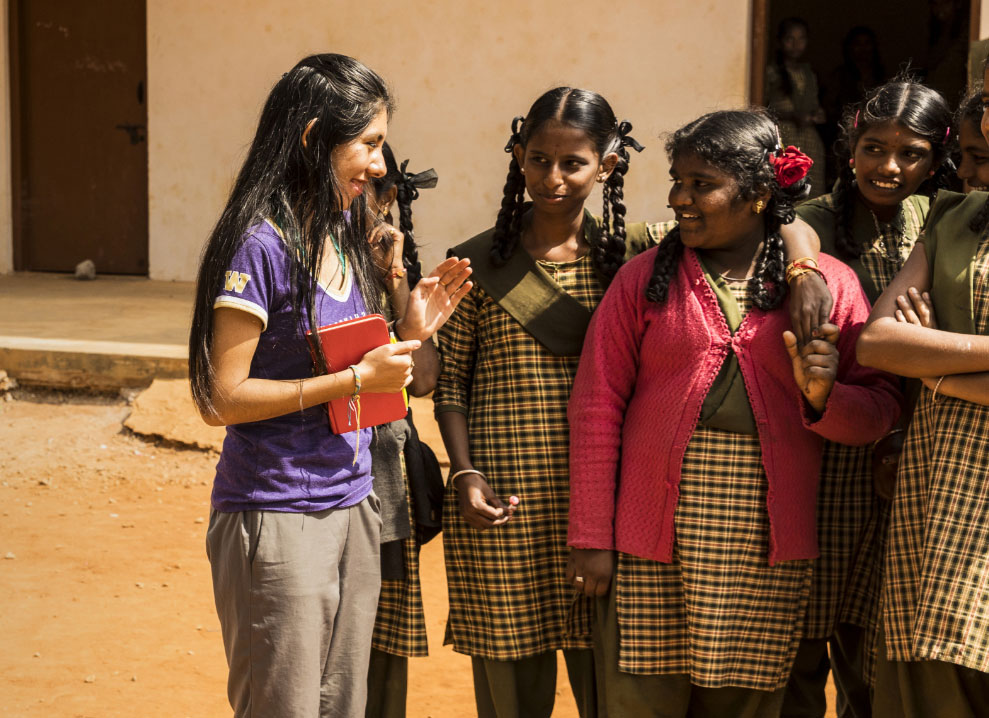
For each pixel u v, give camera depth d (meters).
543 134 2.86
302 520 2.43
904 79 3.10
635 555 2.70
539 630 2.97
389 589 2.97
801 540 2.66
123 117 10.70
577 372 2.83
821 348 2.52
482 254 3.02
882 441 2.89
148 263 10.74
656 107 9.24
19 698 3.69
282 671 2.41
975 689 2.44
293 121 2.40
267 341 2.40
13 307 8.59
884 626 2.59
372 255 2.75
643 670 2.70
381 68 9.77
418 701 3.80
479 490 2.90
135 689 3.79
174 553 5.10
